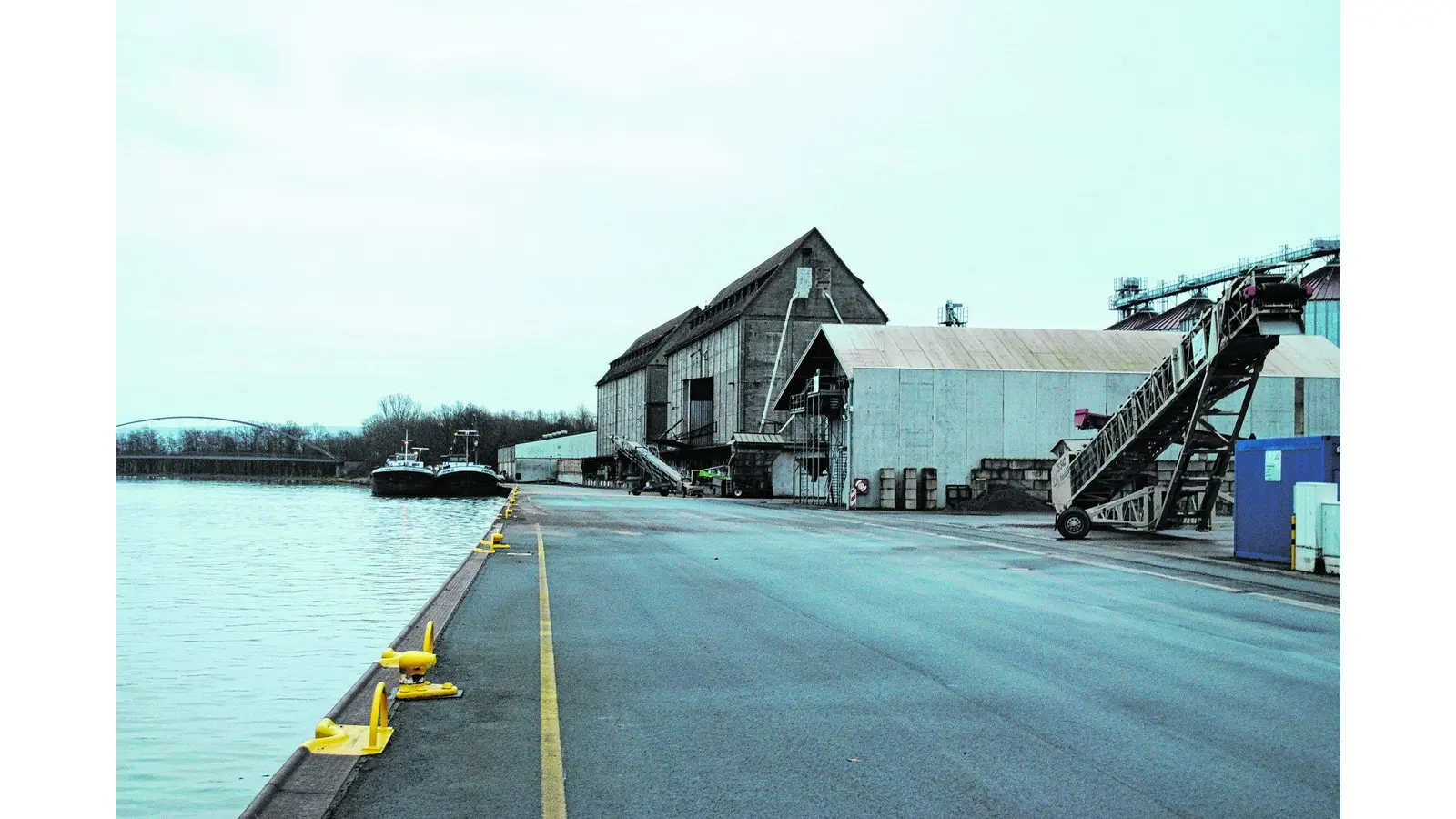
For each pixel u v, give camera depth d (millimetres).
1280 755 6723
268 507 75688
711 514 39500
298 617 18797
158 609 19938
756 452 66750
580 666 9609
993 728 7414
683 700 8266
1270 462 20328
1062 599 14648
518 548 22719
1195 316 77750
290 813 5574
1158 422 26516
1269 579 17469
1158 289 87812
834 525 32281
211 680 12812
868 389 45688
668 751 6801
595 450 144500
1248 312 22047
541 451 154500
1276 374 45750
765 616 12805
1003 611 13406
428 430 179500
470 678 9070
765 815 5562
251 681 12766
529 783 6117
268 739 9797
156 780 8289
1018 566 19312
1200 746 6938
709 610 13336
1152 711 7945
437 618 12492
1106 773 6336
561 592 15141
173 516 61188
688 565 19094
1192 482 26312
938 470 45844
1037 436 46344
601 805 5723
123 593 22641
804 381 57250
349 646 15516
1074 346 50188
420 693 8289
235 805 7625
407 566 29578
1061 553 22156
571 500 56125
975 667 9641
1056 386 46656
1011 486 45438
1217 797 5883
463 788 6016
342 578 26172
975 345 49125
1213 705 8133
